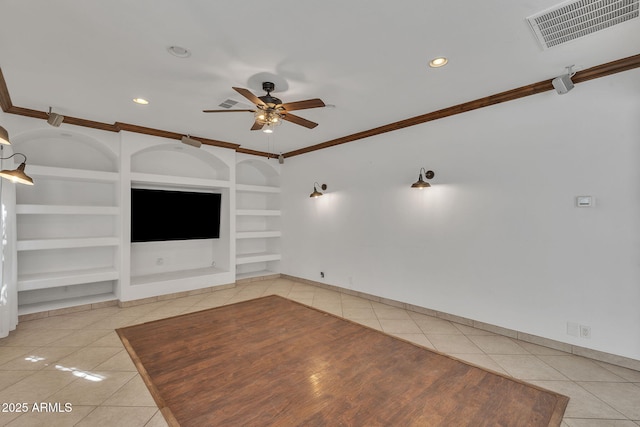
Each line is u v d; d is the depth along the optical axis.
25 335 3.19
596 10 1.87
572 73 2.63
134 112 3.65
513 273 3.14
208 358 2.67
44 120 3.69
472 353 2.79
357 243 4.74
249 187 5.77
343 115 3.82
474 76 2.77
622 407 2.02
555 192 2.87
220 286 5.22
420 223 3.93
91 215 4.46
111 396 2.11
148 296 4.43
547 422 1.84
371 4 1.83
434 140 3.79
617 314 2.56
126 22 1.98
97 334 3.22
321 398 2.07
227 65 2.55
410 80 2.85
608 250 2.60
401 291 4.16
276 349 2.85
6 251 3.18
